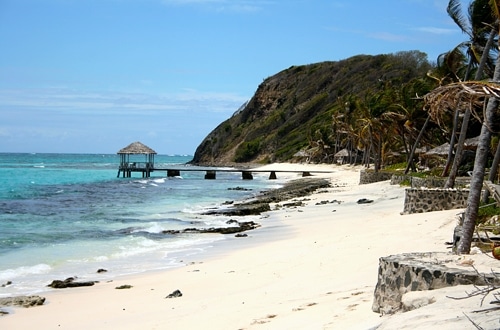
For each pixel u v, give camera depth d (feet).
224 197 155.22
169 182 234.79
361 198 120.37
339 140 370.94
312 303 32.27
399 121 169.07
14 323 36.40
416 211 78.13
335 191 152.66
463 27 86.58
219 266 53.72
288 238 70.38
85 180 237.25
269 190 182.91
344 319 27.17
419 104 153.58
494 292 22.50
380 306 26.94
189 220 97.96
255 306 34.40
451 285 24.25
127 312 38.06
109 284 47.83
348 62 567.18
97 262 58.49
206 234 79.30
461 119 120.16
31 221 93.45
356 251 50.49
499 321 19.02
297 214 100.42
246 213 107.14
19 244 68.85
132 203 133.08
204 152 626.64
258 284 42.70
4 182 208.95
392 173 169.37
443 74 114.73
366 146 275.18
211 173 268.21
